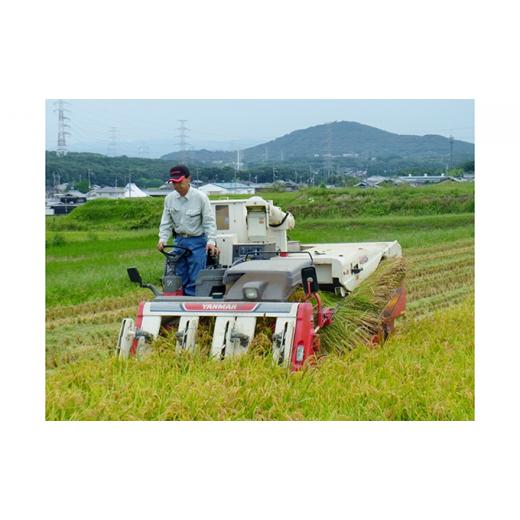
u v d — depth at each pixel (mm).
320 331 9586
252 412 7641
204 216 10242
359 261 11344
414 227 28734
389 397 8039
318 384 8086
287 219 11109
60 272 18219
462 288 17516
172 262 10312
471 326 12328
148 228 29891
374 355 9297
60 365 10867
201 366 8359
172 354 8672
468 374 8766
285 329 8539
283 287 9000
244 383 7965
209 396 7641
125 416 7422
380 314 10680
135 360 8648
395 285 11484
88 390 8148
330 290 10578
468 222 29422
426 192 33469
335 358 8867
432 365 9211
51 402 7672
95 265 19312
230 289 9258
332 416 7578
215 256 10289
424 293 16984
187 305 9031
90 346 12016
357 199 32500
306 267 9352
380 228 28516
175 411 7469
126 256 21125
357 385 8227
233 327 8688
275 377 8156
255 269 9195
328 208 31875
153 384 7965
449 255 22641
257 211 10906
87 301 15688
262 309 8727
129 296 16125
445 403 7957
